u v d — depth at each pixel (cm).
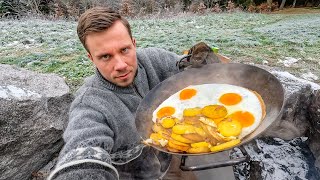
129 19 358
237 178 67
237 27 289
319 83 125
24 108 68
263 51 173
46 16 385
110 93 43
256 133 34
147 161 47
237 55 162
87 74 122
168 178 49
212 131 36
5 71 82
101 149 32
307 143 74
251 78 43
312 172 68
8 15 377
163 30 257
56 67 134
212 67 47
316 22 322
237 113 38
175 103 43
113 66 40
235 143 33
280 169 68
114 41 39
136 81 46
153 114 43
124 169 46
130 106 45
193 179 50
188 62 52
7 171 66
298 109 73
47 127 71
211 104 42
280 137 75
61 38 204
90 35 38
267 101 39
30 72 84
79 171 29
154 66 52
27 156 69
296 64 149
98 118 39
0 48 174
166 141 36
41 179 71
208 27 285
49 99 72
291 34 229
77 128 36
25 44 188
